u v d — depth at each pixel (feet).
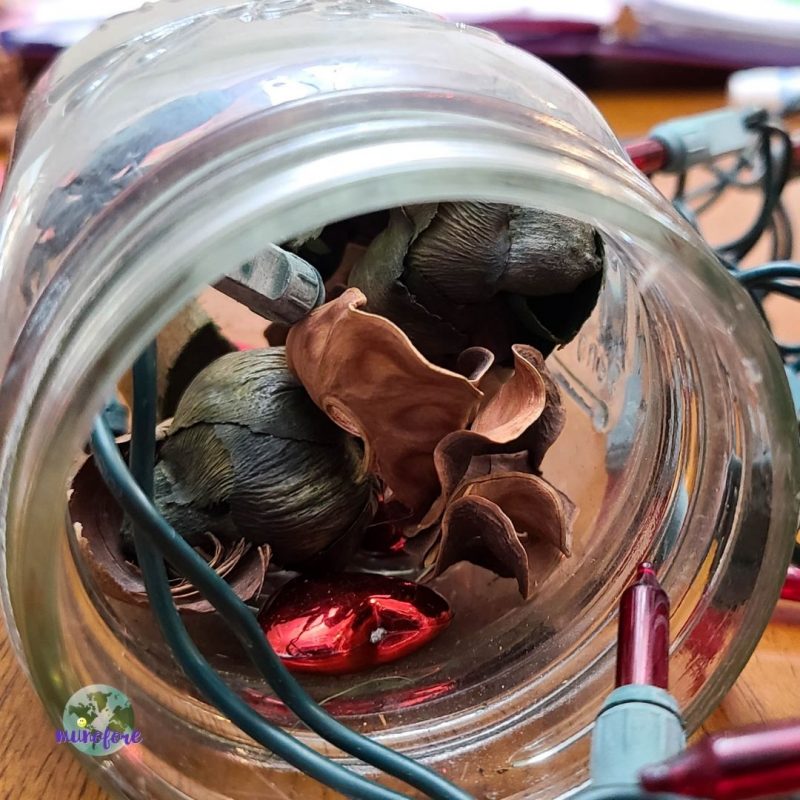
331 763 0.80
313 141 0.74
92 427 0.76
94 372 0.73
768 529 0.82
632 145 1.10
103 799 0.84
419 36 0.87
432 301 0.87
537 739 0.85
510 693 0.87
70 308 0.76
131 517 0.78
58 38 1.76
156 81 0.85
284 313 0.83
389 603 0.85
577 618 0.88
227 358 0.87
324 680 0.86
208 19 0.93
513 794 0.83
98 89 0.90
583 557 0.90
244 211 0.73
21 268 0.85
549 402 0.87
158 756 0.82
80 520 0.83
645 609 0.81
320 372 0.83
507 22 1.94
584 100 0.90
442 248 0.86
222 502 0.84
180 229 0.73
